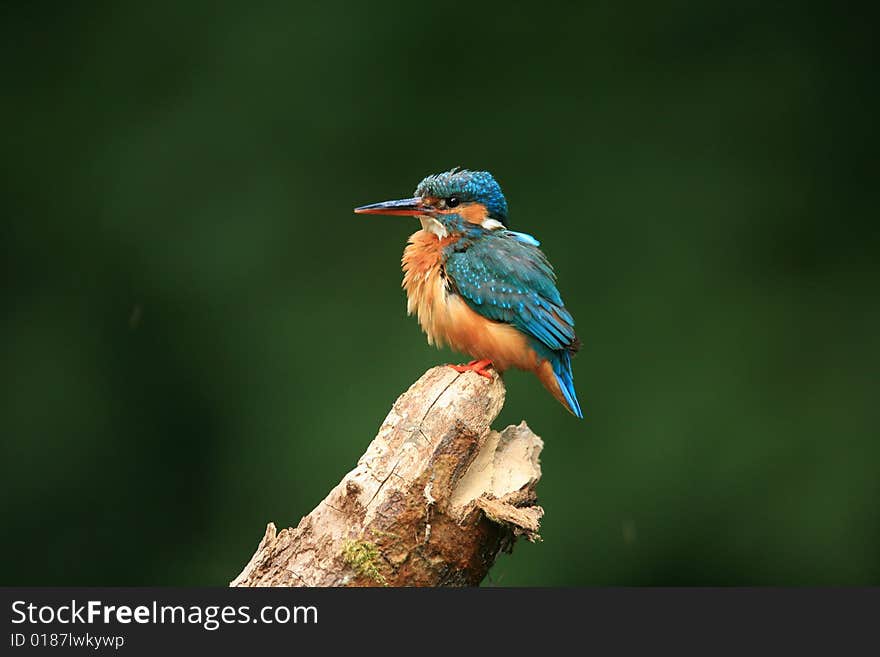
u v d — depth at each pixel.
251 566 7.19
